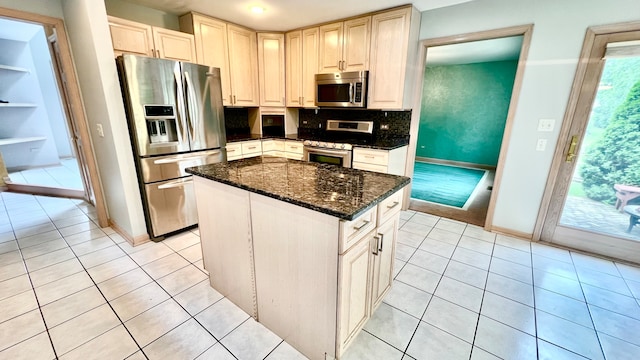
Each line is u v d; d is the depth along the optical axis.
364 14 3.01
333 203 1.20
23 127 5.38
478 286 2.01
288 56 3.76
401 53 2.86
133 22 2.49
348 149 3.15
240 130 4.13
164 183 2.58
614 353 1.47
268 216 1.42
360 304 1.45
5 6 2.14
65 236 2.72
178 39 2.83
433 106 6.54
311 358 1.44
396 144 3.05
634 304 1.83
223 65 3.31
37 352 1.44
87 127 2.69
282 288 1.46
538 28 2.35
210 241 1.86
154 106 2.40
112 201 2.74
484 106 5.91
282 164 2.02
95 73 2.21
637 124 2.15
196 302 1.82
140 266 2.22
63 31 2.45
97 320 1.65
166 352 1.45
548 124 2.44
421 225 3.04
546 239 2.64
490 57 5.21
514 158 2.65
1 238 2.68
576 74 2.26
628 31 2.04
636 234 2.29
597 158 2.33
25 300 1.82
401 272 2.17
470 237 2.77
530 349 1.49
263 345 1.51
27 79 5.31
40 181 4.58
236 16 3.11
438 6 2.77
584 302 1.85
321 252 1.24
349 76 3.17
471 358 1.44
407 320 1.69
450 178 5.16
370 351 1.47
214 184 1.70
